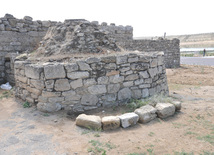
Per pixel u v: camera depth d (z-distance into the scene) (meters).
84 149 3.13
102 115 4.75
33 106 5.18
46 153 3.01
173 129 4.03
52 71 4.57
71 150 3.10
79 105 4.94
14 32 9.10
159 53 6.70
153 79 6.04
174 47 17.67
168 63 17.50
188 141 3.51
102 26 13.16
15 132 3.74
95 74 5.02
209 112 5.11
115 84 5.31
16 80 6.11
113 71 5.22
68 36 7.14
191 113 5.04
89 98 5.03
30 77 5.09
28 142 3.36
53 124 4.13
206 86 9.20
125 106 5.36
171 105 4.83
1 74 8.78
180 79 11.38
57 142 3.36
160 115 4.59
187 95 7.23
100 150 3.10
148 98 5.60
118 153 3.03
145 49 15.81
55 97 4.69
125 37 14.49
